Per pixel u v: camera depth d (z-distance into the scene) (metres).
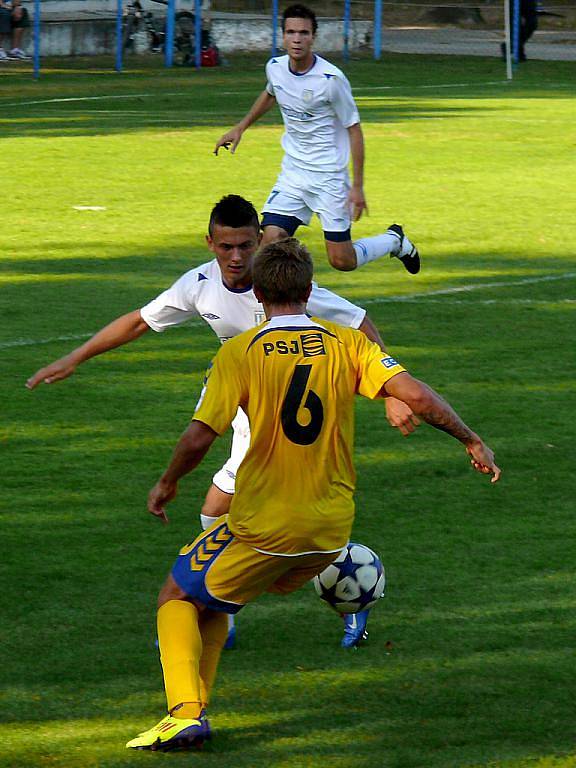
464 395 29.11
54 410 27.64
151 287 38.97
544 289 39.88
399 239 33.41
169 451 25.27
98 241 45.66
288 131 33.62
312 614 18.45
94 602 18.56
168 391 29.20
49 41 128.12
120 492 23.06
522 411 28.05
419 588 19.16
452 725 15.13
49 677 16.28
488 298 38.59
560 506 22.67
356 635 17.20
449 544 20.86
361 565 16.45
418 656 16.98
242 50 138.00
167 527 21.53
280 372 14.05
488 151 70.12
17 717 15.24
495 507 22.55
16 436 25.92
